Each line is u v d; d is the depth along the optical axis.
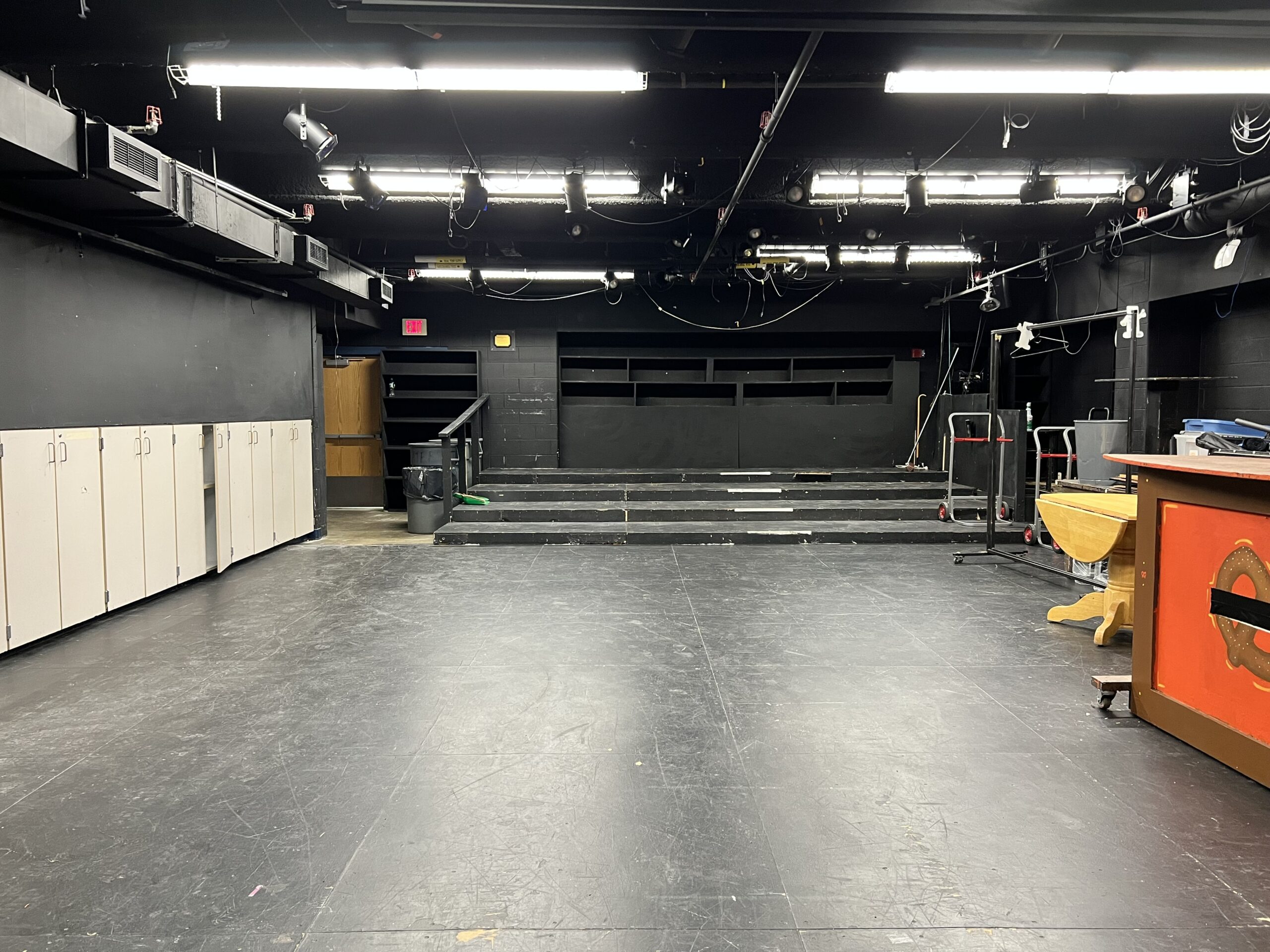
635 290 9.53
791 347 10.23
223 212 4.79
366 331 9.75
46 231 3.96
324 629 4.05
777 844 1.95
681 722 2.76
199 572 5.23
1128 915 1.66
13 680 3.27
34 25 3.68
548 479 8.97
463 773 2.36
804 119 5.21
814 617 4.26
